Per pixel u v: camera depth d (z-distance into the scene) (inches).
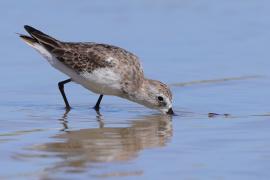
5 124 552.7
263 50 805.9
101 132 529.0
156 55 793.6
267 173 409.7
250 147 470.0
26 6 965.8
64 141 494.9
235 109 606.9
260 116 573.9
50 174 409.1
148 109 628.4
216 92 669.3
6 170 417.7
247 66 751.1
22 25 881.5
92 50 610.2
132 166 426.3
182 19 936.3
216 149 467.2
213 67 749.3
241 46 823.7
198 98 651.5
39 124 555.5
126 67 609.0
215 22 922.1
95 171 414.9
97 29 880.9
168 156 450.9
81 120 576.1
